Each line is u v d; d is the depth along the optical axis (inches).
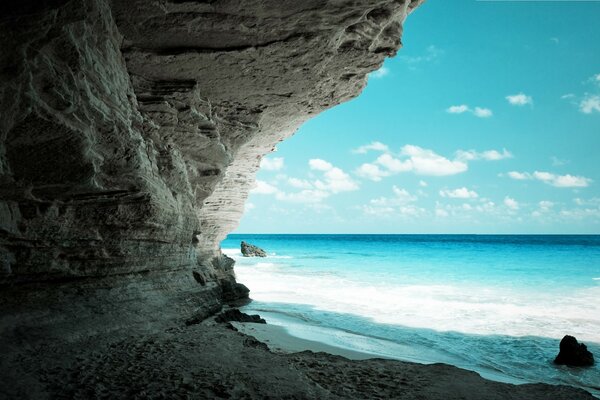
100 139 256.5
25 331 233.9
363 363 290.2
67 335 249.6
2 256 240.7
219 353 264.2
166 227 367.2
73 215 272.5
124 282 327.9
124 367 223.0
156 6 268.2
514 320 576.1
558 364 387.9
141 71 327.0
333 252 2844.5
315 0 271.4
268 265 1614.2
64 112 218.2
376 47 341.7
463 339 471.8
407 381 252.7
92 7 223.0
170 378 212.8
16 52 182.2
